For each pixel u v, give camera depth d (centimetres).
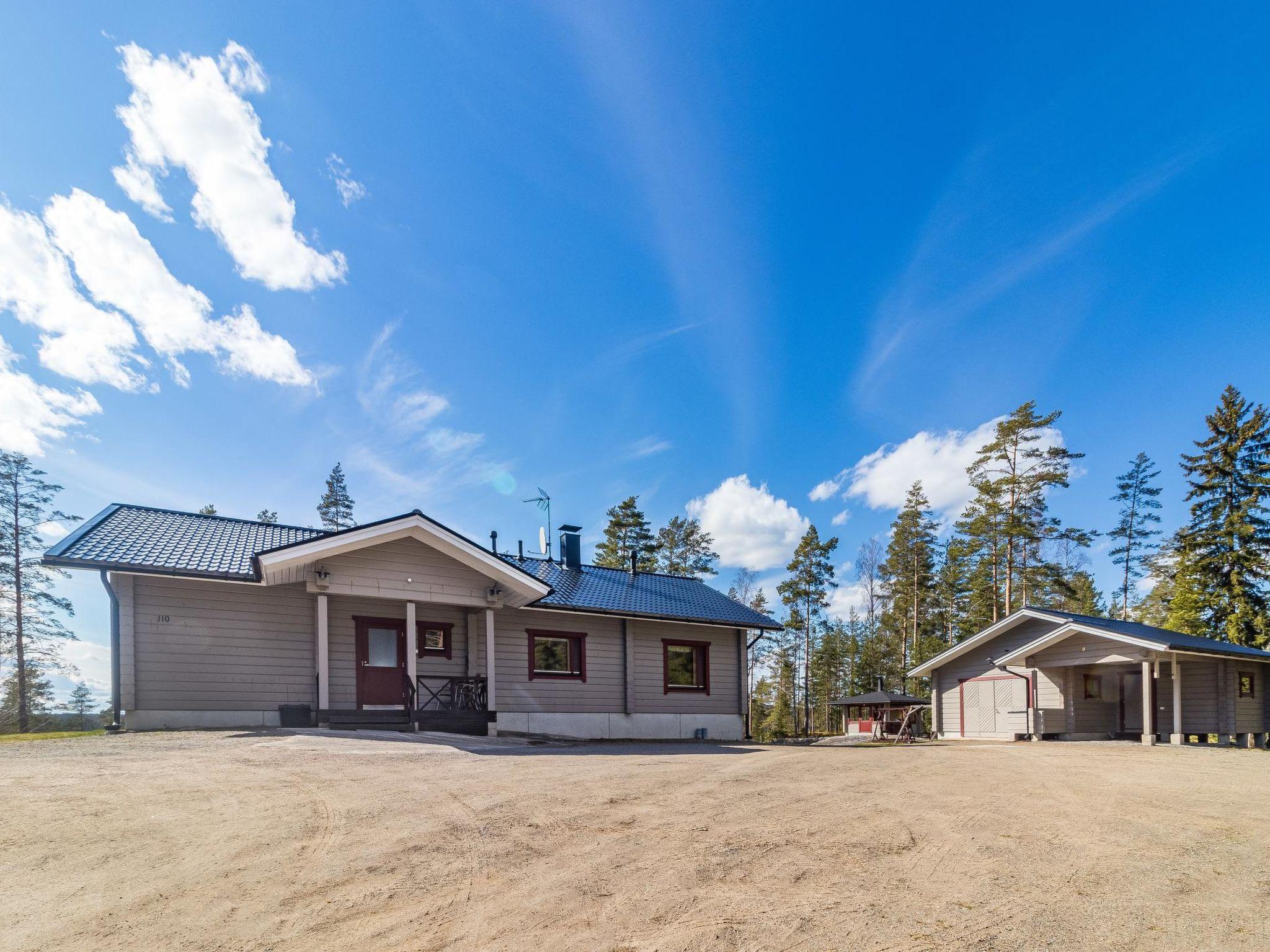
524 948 327
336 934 338
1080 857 500
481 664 1655
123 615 1268
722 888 412
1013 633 2247
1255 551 3291
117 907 365
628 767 907
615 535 4162
